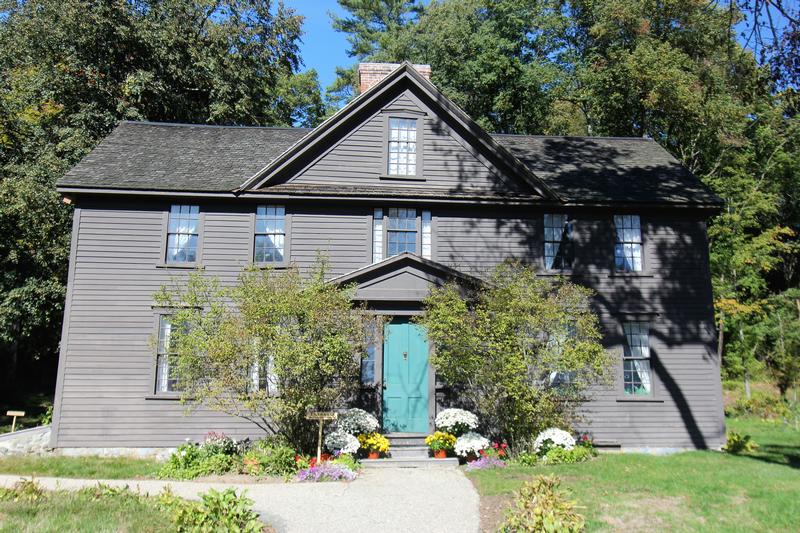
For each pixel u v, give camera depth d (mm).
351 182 16312
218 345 11961
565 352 12711
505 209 16688
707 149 29234
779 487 9766
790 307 27688
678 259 16703
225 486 10797
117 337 14898
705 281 16625
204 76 25156
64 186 14961
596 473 11242
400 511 9125
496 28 32375
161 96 24172
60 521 7648
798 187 29891
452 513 9039
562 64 33969
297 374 12078
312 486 10789
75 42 22297
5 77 22781
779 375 25750
